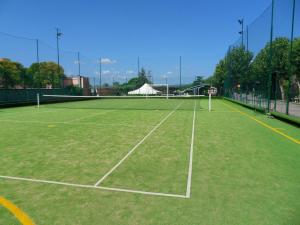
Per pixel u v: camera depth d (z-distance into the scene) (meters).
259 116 15.30
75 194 4.42
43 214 3.76
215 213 3.76
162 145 7.85
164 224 3.49
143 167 5.80
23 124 12.34
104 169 5.69
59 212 3.82
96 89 43.81
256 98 18.62
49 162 6.21
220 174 5.33
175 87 51.12
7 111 19.50
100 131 10.29
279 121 13.03
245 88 22.61
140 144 7.98
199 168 5.71
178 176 5.24
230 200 4.17
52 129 10.84
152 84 49.81
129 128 11.00
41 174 5.39
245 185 4.76
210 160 6.29
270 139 8.63
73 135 9.48
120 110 20.06
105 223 3.52
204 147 7.57
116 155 6.77
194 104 27.41
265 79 16.16
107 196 4.34
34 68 48.78
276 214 3.72
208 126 11.45
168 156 6.65
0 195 4.40
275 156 6.61
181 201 4.15
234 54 27.61
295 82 16.39
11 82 43.09
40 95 29.34
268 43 15.12
